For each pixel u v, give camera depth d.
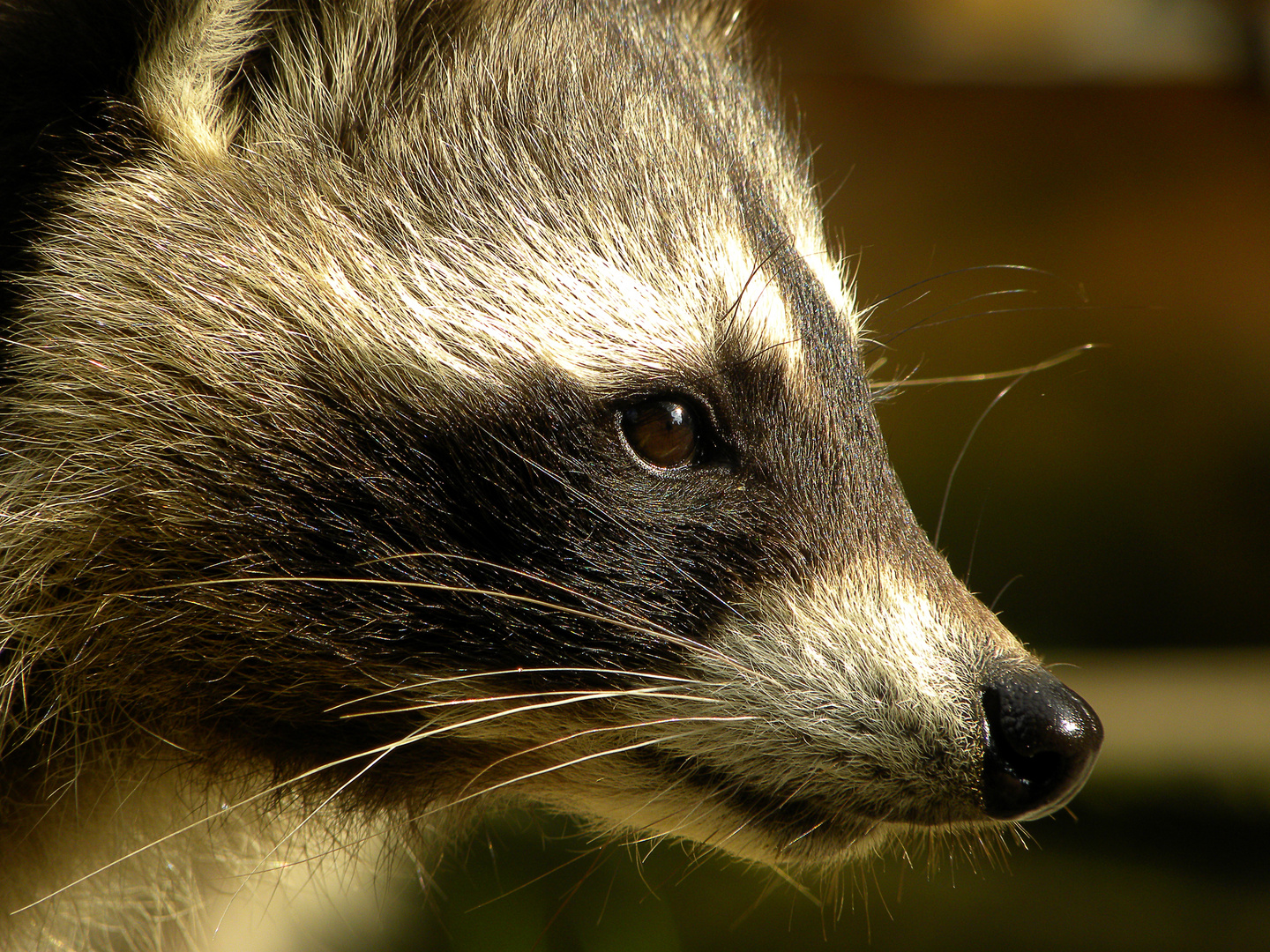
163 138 1.57
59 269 1.57
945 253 3.05
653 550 1.57
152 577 1.57
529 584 1.57
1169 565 2.87
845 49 3.01
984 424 2.97
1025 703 1.57
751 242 1.58
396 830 1.60
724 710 1.57
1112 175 3.02
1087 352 2.97
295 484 1.57
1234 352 2.95
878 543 1.58
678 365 1.57
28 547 1.57
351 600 1.57
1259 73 2.96
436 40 1.58
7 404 1.57
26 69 1.57
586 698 1.57
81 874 1.59
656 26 1.62
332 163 1.58
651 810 1.58
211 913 1.62
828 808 1.57
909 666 1.57
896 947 1.70
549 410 1.57
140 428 1.57
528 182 1.58
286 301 1.57
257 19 1.58
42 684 1.58
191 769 1.58
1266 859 1.84
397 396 1.57
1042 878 1.79
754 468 1.58
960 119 3.05
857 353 1.60
